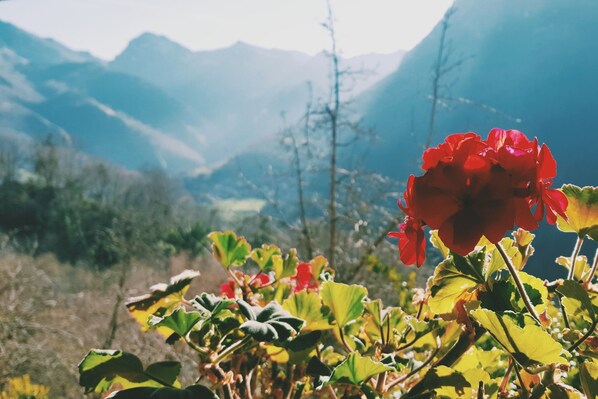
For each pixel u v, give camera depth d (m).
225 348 1.11
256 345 1.21
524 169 0.86
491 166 0.86
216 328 1.17
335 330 1.34
